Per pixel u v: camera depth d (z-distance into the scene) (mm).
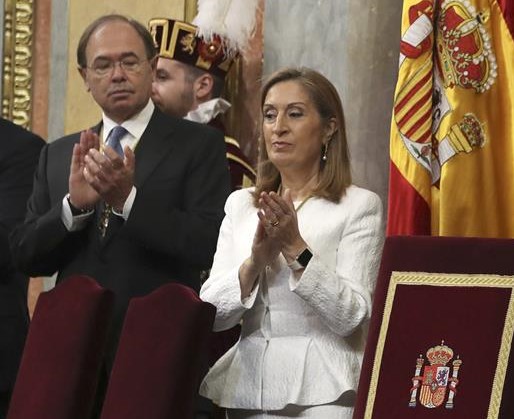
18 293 21484
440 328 15320
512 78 20125
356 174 22938
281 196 17453
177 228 18719
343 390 16250
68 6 28719
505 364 15016
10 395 21312
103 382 19047
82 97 28391
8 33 29234
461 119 20172
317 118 17234
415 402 15211
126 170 18500
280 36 24750
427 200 20453
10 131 21594
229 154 23844
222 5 24656
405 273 15578
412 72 20500
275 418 16547
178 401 16734
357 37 23219
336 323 16375
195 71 24312
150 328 17234
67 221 19016
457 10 20250
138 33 19812
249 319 17047
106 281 19016
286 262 16797
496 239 15391
